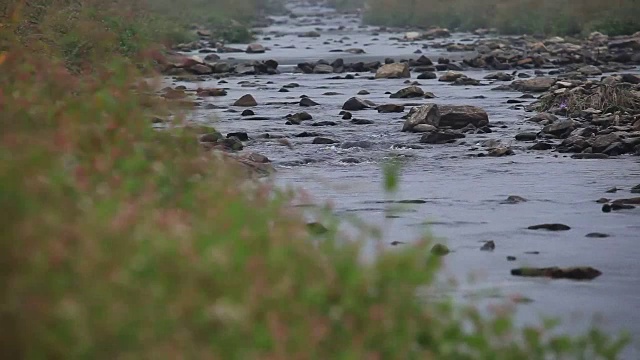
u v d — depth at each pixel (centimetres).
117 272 1888
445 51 14525
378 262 2294
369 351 2069
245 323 1881
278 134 6669
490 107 8212
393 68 10944
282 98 8856
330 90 9619
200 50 14325
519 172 5391
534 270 3350
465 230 3997
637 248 3728
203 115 7119
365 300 2177
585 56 12281
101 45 5822
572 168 5491
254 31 19100
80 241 1977
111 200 2277
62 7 7362
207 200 2666
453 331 2270
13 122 2930
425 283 2267
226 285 1991
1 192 2059
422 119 6950
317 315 2075
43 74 3481
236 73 11088
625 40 13825
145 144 3134
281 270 2147
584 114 7381
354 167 5594
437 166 5600
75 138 2806
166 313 1845
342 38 17788
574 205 4512
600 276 3369
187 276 1972
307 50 14875
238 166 3878
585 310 3005
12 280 1838
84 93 3419
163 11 16338
